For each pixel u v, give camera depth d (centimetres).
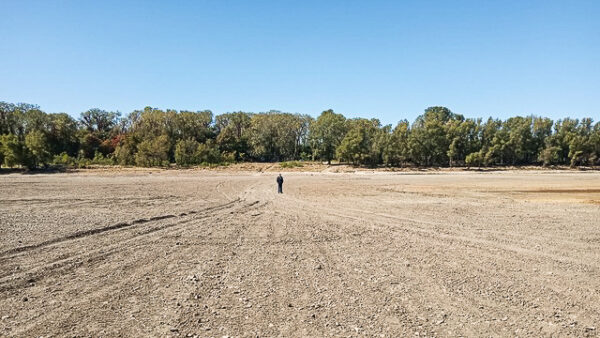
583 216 1920
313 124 9819
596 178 5553
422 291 787
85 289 771
